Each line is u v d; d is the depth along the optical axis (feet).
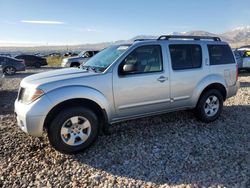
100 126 16.80
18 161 14.94
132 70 16.28
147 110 17.90
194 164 14.30
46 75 16.46
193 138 17.79
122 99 16.75
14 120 22.45
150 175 13.29
